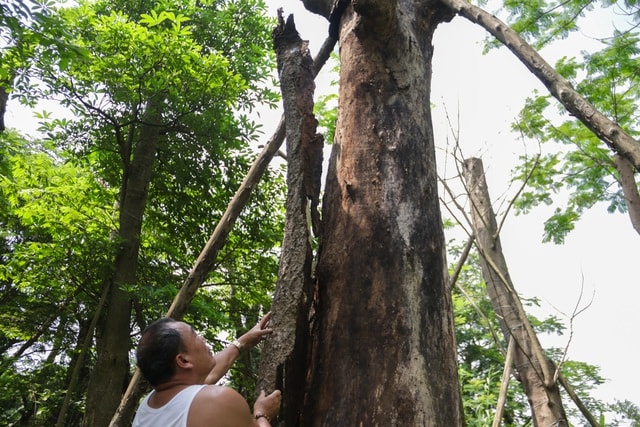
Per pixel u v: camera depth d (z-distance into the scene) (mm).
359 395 2129
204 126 9016
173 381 1896
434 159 2736
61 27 5508
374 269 2348
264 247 9766
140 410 1904
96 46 8156
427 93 2896
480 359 11148
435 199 2605
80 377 11359
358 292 2322
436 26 3293
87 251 8672
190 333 1990
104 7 9820
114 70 8133
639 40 6742
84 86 8398
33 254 8742
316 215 2615
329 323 2320
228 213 3721
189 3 9812
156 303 8445
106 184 10492
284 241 2463
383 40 2805
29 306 10891
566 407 9227
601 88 7180
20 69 7676
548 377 3428
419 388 2117
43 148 11773
